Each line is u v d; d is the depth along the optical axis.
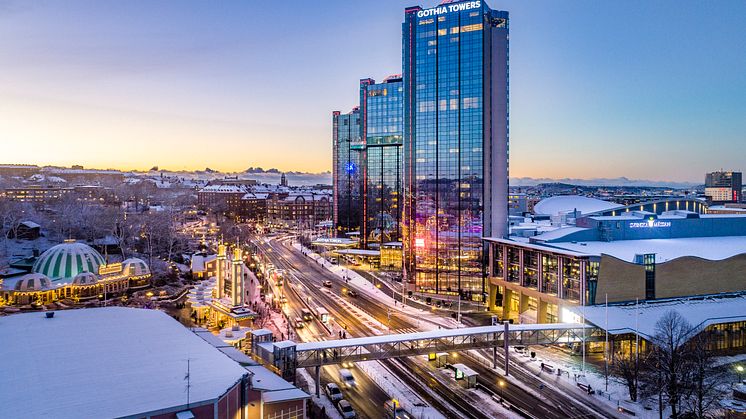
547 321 133.50
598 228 152.12
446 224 172.00
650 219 157.00
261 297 164.62
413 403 84.75
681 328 94.00
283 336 120.19
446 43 173.88
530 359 108.31
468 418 79.38
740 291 133.75
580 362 106.62
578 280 121.44
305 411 68.88
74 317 89.12
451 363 105.94
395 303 161.75
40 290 149.12
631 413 81.56
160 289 172.25
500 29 174.12
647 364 90.19
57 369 63.47
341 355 89.81
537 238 153.75
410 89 183.62
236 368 65.25
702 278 129.75
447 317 145.25
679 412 79.88
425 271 174.12
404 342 96.06
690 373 84.69
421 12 177.38
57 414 51.12
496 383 94.50
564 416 80.62
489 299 158.00
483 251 166.88
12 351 69.94
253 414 64.25
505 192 173.75
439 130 174.25
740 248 145.50
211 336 98.56
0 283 150.62
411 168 181.38
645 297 124.19
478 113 168.88
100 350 71.00
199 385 59.25
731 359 107.38
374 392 90.00
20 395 55.62
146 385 58.94
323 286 187.75
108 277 163.38
